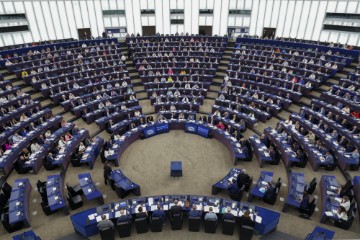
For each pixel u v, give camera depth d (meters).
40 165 17.03
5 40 33.34
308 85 24.55
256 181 16.09
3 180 15.79
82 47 31.73
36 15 34.12
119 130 20.14
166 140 20.72
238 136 19.23
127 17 38.41
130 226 12.23
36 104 22.59
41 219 13.41
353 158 16.08
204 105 25.72
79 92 25.12
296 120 20.77
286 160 17.06
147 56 31.72
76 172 16.94
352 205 12.70
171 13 38.69
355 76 24.52
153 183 16.22
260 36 38.50
